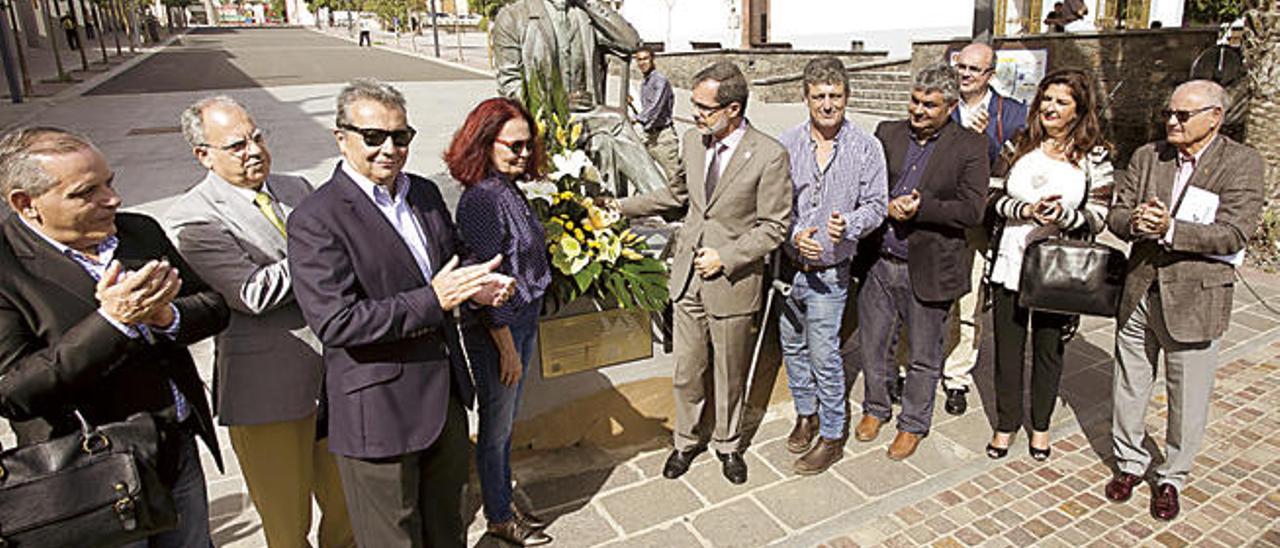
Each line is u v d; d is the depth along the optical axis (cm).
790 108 1695
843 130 330
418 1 4466
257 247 239
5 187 179
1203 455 371
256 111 1670
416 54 3734
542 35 438
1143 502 335
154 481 191
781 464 367
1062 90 317
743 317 323
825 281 335
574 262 327
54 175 178
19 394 177
